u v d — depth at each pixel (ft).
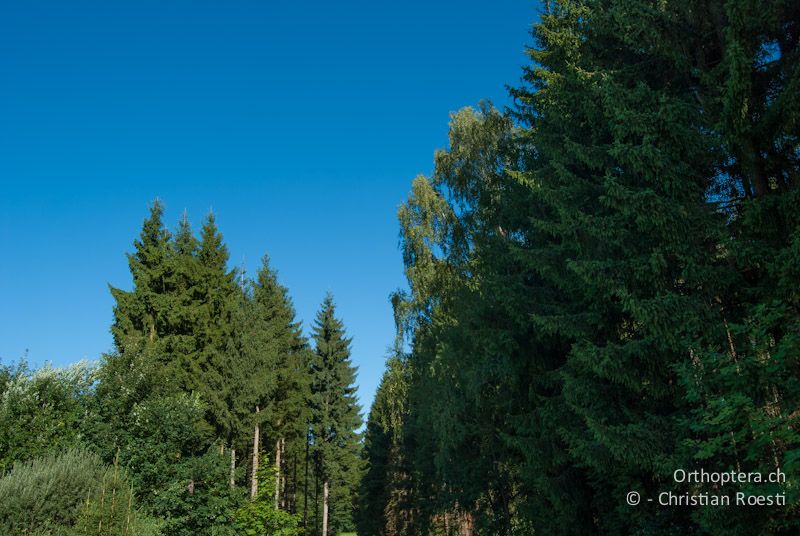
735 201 32.76
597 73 37.60
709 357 26.23
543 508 47.55
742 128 28.09
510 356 49.78
